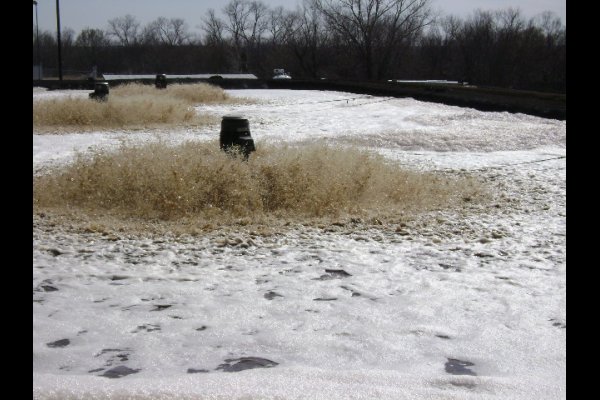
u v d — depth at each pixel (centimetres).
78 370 446
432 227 928
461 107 2969
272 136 1980
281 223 948
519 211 1033
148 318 552
